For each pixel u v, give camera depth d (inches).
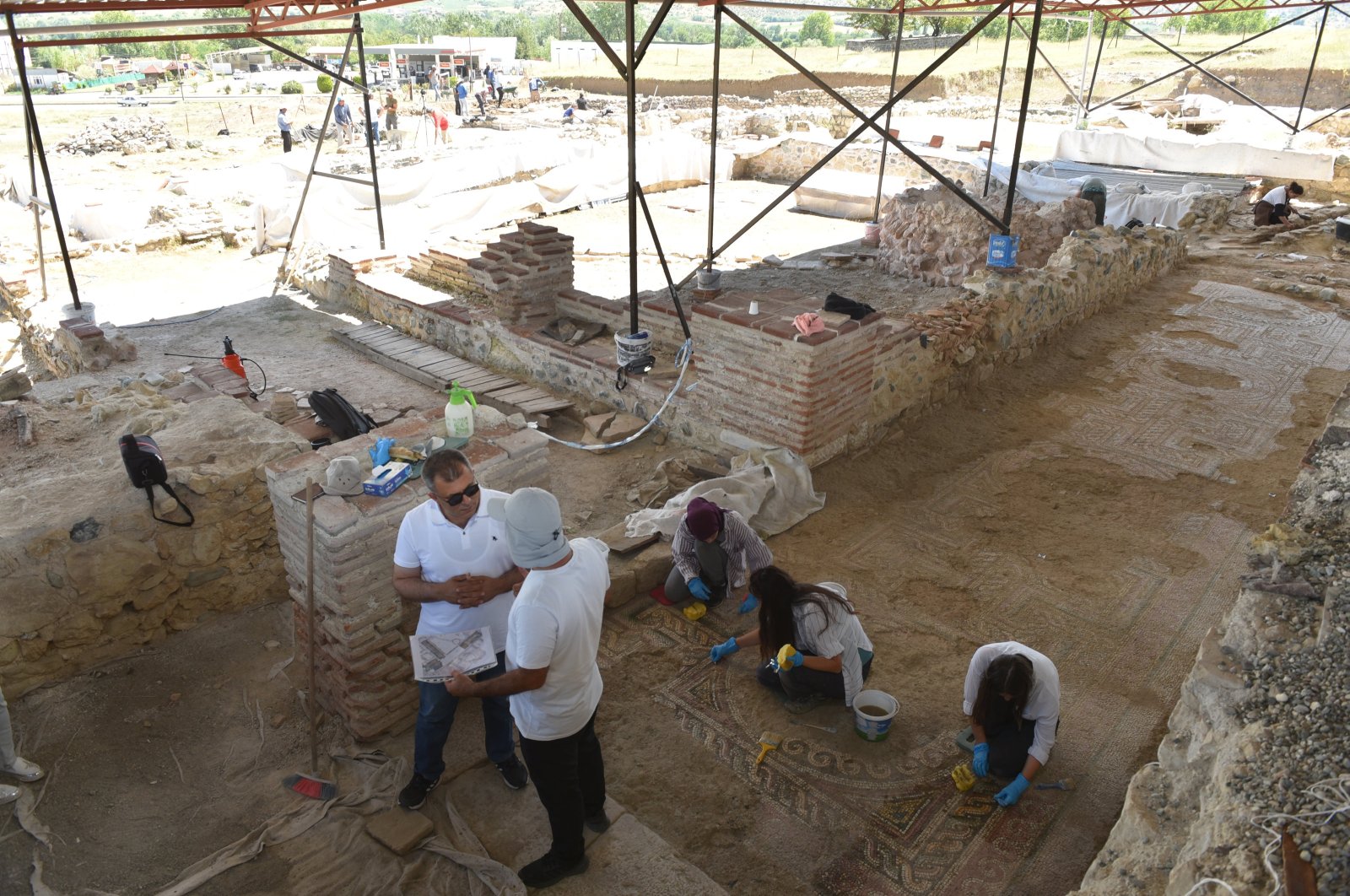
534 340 367.9
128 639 200.2
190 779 166.4
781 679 185.2
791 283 537.0
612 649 205.5
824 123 993.5
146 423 240.4
